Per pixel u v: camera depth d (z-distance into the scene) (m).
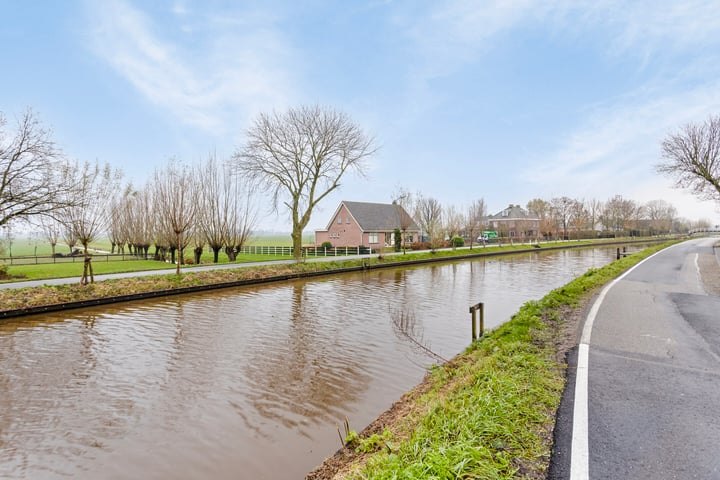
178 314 13.83
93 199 19.78
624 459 3.10
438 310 14.41
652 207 92.50
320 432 5.97
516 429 3.59
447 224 51.50
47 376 8.20
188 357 9.33
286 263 25.83
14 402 7.04
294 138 28.67
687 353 5.84
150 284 17.42
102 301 15.40
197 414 6.59
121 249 42.12
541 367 5.28
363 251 40.66
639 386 4.59
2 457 5.40
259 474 4.98
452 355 9.33
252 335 11.16
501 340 7.18
